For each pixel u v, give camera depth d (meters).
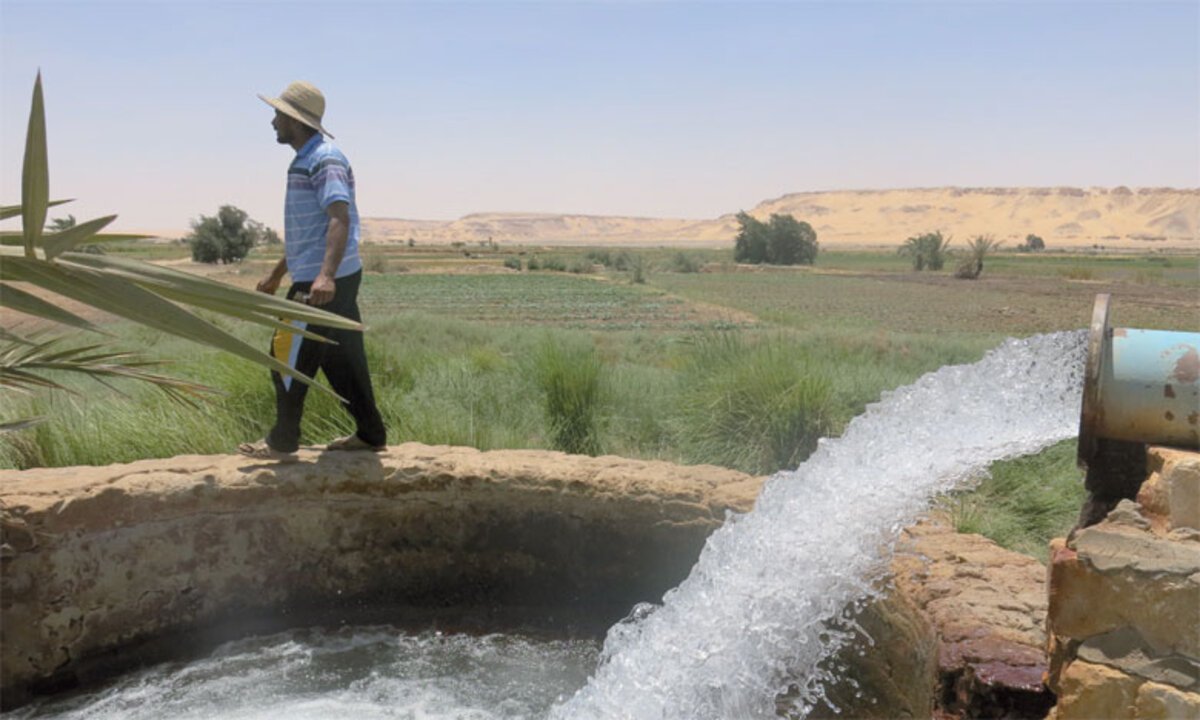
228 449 6.19
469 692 4.18
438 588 5.05
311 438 6.43
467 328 18.80
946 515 5.14
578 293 41.97
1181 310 27.53
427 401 7.62
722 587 3.56
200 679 4.33
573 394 7.61
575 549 4.93
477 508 4.99
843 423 7.03
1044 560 5.20
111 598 4.42
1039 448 3.28
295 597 4.91
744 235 94.62
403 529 5.00
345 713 3.97
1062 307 30.94
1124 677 2.21
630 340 18.50
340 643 4.71
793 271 74.69
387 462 4.98
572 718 3.48
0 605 4.11
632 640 3.93
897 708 3.43
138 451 5.98
